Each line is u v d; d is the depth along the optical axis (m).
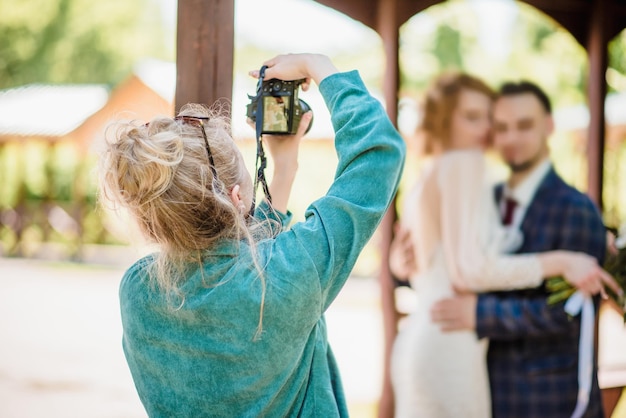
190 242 1.12
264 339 1.11
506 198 2.99
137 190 1.10
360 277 11.41
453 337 2.85
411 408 2.93
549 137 3.01
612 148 7.71
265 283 1.10
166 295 1.13
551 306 2.71
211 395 1.13
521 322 2.73
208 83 1.75
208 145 1.14
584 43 3.40
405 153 1.20
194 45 1.76
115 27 20.05
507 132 3.01
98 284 10.87
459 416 2.82
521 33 10.93
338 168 1.18
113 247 15.34
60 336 7.10
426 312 2.97
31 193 15.76
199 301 1.11
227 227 1.13
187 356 1.14
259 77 1.29
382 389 3.28
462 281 2.90
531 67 10.68
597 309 2.80
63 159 15.82
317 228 1.13
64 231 15.28
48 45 19.78
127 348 1.21
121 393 4.98
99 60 19.97
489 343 2.86
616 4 3.36
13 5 19.55
